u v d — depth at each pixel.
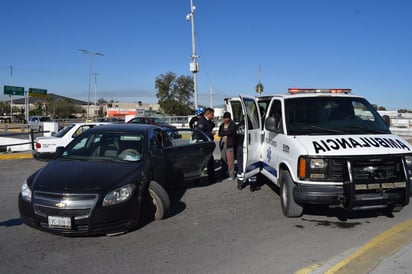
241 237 5.07
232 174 9.19
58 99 95.31
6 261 4.27
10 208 6.49
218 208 6.54
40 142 12.02
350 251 4.56
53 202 4.69
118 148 6.14
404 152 5.30
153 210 5.86
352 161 5.14
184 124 31.20
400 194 5.23
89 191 4.75
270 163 6.93
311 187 5.26
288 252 4.53
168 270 4.04
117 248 4.66
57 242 4.84
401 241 4.65
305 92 7.53
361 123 6.31
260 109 8.42
